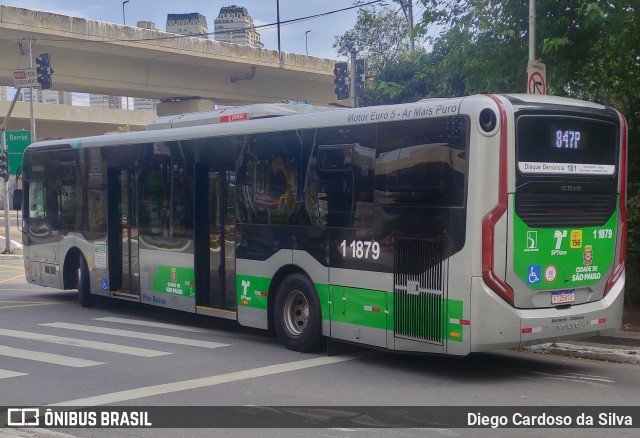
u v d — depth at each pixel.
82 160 14.77
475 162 8.15
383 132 9.14
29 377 8.95
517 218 8.28
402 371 9.20
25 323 13.16
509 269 8.23
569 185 8.74
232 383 8.58
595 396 7.95
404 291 8.81
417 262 8.67
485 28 12.98
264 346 10.88
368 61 25.42
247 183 11.16
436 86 18.25
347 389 8.27
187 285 12.22
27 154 16.55
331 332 9.84
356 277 9.43
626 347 10.12
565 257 8.74
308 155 10.17
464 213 8.20
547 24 12.44
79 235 14.93
